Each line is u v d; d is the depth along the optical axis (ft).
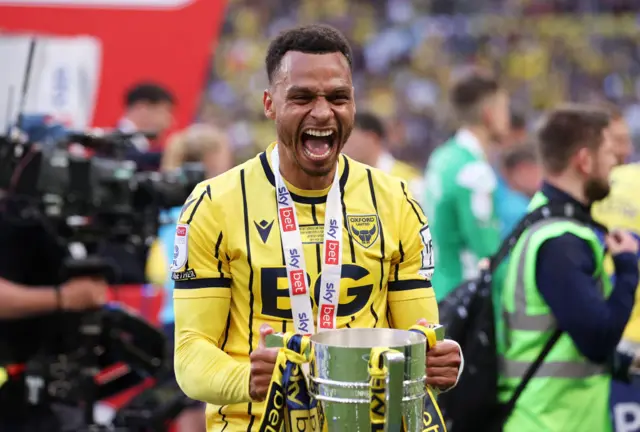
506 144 44.52
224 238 13.51
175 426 32.07
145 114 35.81
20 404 21.36
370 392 11.42
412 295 13.92
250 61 88.07
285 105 12.87
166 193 22.09
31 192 20.18
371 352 11.42
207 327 13.44
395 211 13.87
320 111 12.73
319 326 13.30
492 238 32.35
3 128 22.62
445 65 85.56
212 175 31.91
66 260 21.04
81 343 21.38
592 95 82.02
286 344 12.25
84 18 36.60
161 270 29.35
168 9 36.96
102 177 20.93
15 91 22.77
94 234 21.07
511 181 40.50
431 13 88.63
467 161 32.35
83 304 21.02
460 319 19.29
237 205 13.56
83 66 27.45
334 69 12.84
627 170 25.13
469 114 33.27
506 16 86.48
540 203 19.86
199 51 37.14
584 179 19.66
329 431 11.71
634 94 81.71
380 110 83.61
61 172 20.45
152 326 22.47
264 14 90.84
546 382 19.19
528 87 82.64
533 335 19.25
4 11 36.22
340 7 90.48
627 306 18.80
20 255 21.47
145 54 37.01
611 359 19.51
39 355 21.39
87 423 21.44
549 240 19.11
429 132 82.07
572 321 18.56
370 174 14.02
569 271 18.69
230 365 12.98
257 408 13.56
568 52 83.71
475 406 19.30
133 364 22.30
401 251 13.92
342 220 13.56
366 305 13.58
